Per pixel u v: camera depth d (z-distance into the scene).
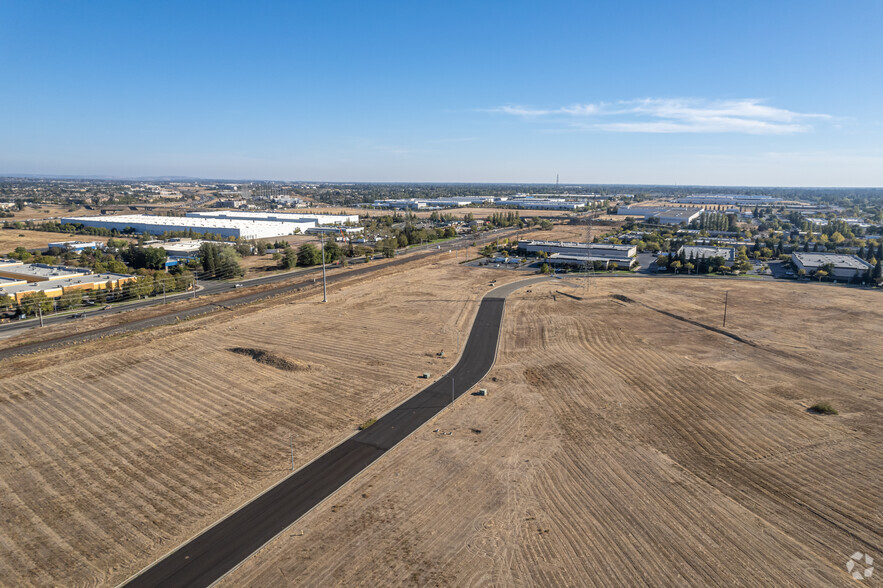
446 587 28.56
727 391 55.66
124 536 32.69
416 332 77.38
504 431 46.88
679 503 36.34
